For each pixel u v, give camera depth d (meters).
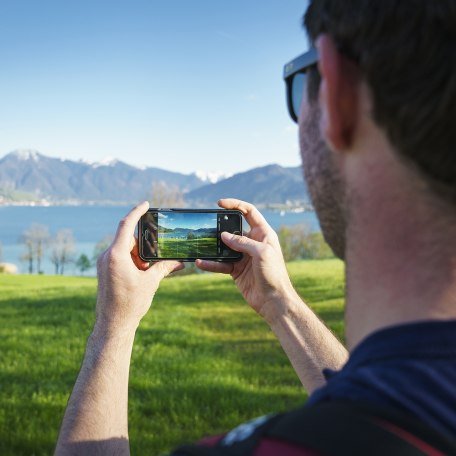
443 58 0.65
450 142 0.65
